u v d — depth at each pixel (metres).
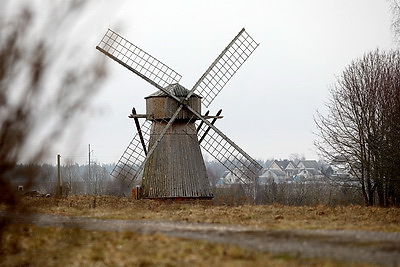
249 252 33.28
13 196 33.09
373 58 95.06
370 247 33.84
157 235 39.28
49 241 40.69
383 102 88.19
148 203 69.62
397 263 29.72
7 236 41.41
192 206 65.75
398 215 53.19
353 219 49.22
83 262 34.88
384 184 87.50
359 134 92.56
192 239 37.94
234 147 80.50
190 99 78.12
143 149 79.06
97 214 54.56
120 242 38.44
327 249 33.50
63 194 87.62
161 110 77.25
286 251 33.19
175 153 76.88
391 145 83.50
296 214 53.75
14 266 35.50
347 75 96.25
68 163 37.78
